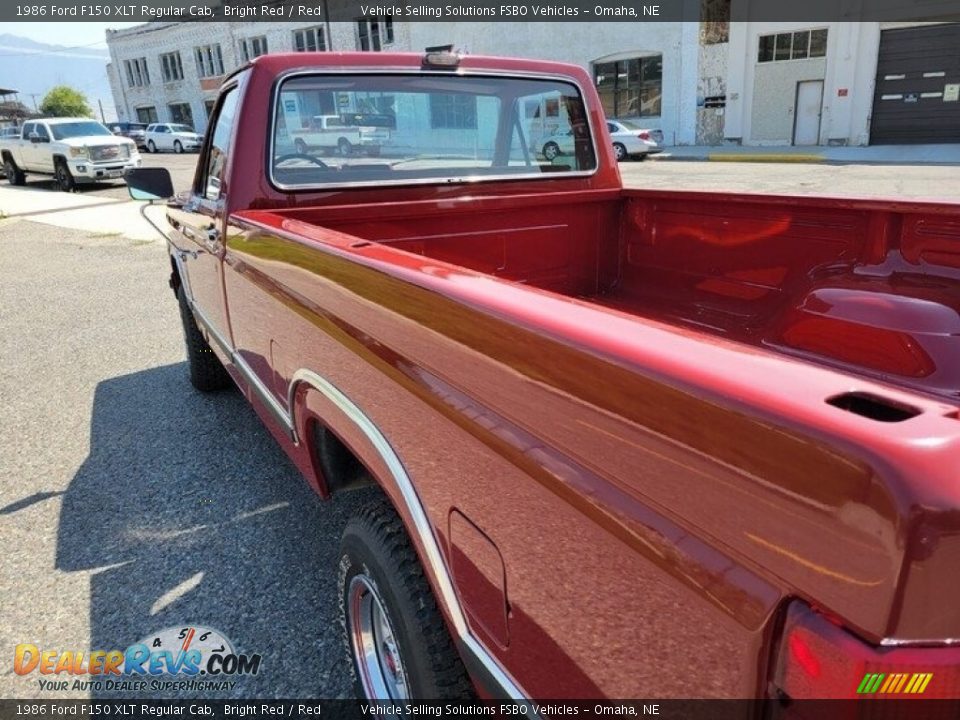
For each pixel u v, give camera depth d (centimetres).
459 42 2922
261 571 292
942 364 185
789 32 2261
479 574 140
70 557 305
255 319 260
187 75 4200
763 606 83
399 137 306
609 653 110
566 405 108
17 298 796
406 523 163
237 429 429
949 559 70
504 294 129
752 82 2375
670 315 314
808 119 2322
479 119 320
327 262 183
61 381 528
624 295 355
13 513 341
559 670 122
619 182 364
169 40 4172
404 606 171
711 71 2430
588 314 116
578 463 109
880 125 2242
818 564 77
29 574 294
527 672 131
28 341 635
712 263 309
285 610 269
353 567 192
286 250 212
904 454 70
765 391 83
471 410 132
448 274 146
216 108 325
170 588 283
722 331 288
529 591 125
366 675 205
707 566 90
